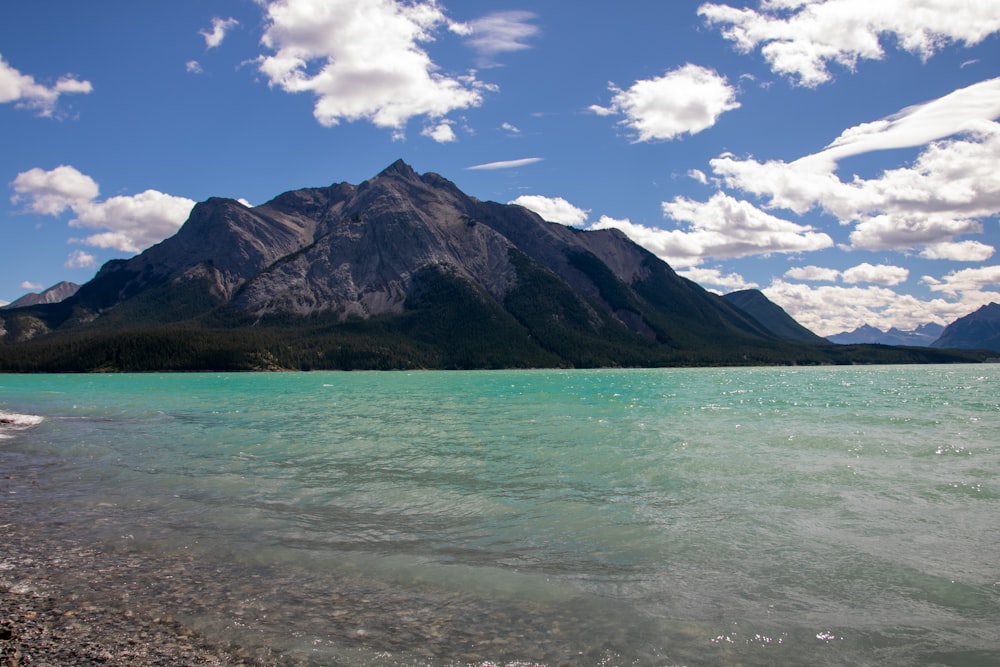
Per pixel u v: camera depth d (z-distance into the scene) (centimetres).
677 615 1191
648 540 1644
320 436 3656
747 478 2383
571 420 4469
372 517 1869
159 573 1387
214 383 12038
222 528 1738
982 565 1441
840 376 14762
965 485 2231
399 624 1143
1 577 1355
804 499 2058
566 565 1462
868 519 1822
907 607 1225
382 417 4822
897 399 6378
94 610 1190
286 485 2300
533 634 1109
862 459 2752
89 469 2619
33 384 11800
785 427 3906
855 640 1091
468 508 1972
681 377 14838
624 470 2553
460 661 1008
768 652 1049
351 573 1400
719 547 1588
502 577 1381
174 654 1024
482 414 5025
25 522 1784
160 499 2078
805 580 1366
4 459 2892
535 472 2531
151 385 11200
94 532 1689
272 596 1263
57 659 1006
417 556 1516
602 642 1080
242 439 3544
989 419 4309
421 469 2603
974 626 1141
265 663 998
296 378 15100
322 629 1118
